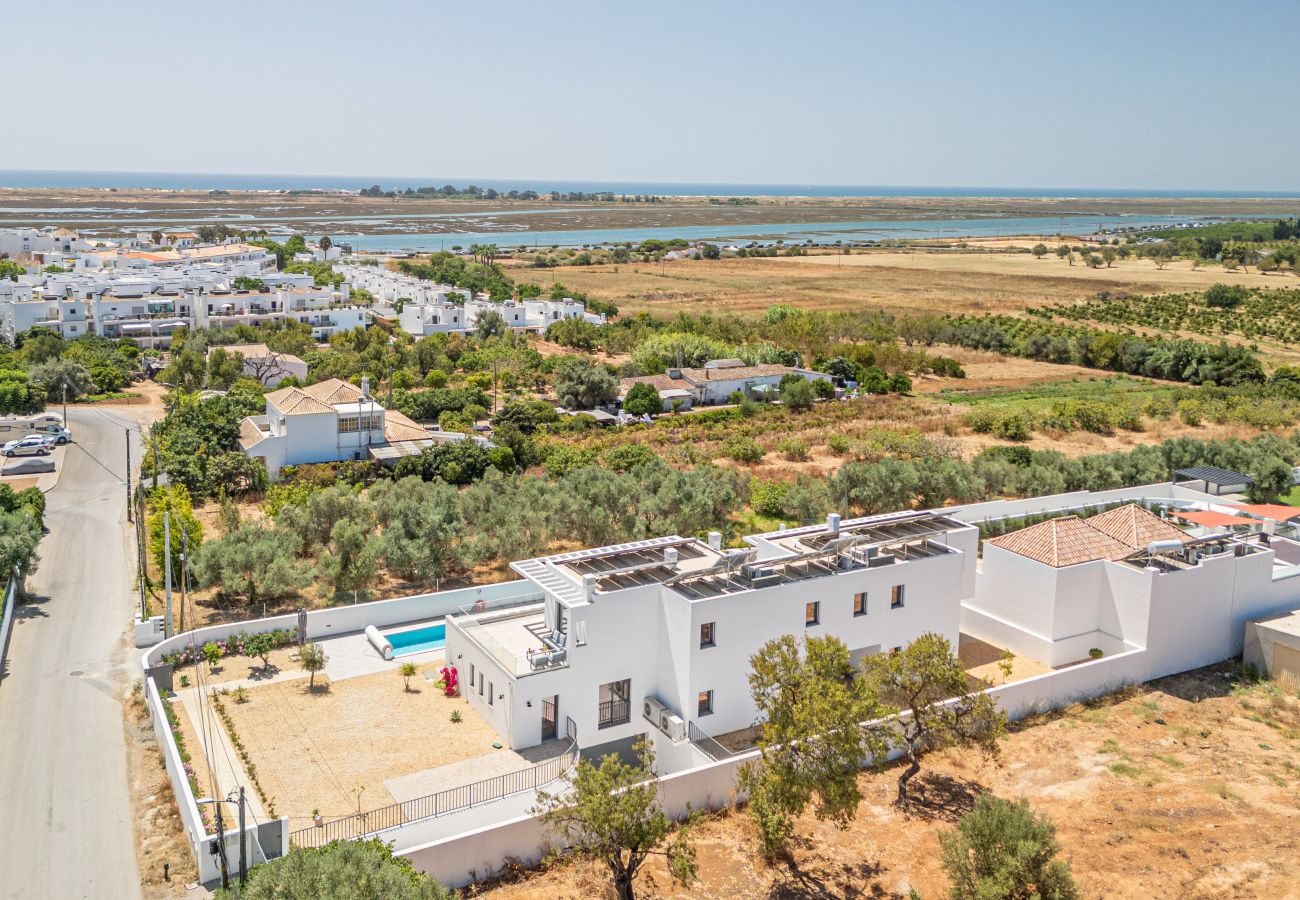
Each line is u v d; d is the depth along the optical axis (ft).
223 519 223.71
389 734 141.79
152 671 152.25
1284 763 140.15
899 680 131.23
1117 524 181.47
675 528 234.58
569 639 139.23
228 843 110.73
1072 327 620.90
